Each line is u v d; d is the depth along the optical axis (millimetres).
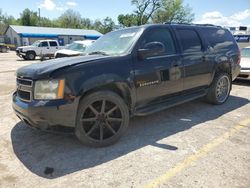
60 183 2826
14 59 24359
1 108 5746
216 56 5469
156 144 3760
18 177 2951
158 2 49344
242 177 2875
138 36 4086
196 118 4922
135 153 3482
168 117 4988
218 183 2766
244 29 15859
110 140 3709
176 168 3080
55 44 24750
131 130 4332
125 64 3768
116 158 3354
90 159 3338
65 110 3254
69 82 3266
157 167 3111
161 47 3867
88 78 3387
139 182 2814
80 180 2875
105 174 2984
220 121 4746
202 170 3025
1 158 3395
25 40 45812
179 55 4590
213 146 3662
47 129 3316
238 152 3467
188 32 4992
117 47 4180
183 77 4684
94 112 3564
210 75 5402
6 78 10430
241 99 6477
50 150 3609
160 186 2732
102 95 3553
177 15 51531
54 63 3504
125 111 3795
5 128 4469
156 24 4457
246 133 4148
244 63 8742
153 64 4105
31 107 3225
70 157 3398
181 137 4004
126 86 3777
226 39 5988
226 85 5988
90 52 4488
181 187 2709
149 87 4086
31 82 3312
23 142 3883
